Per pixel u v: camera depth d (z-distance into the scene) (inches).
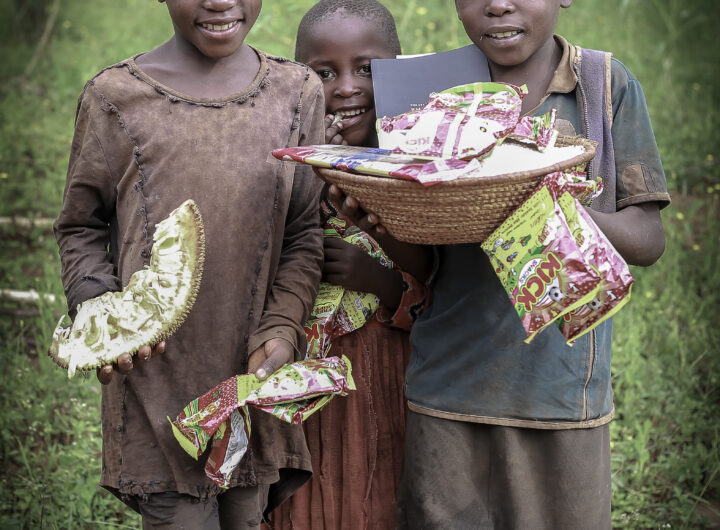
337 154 89.3
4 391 163.3
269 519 115.6
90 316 90.5
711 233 214.5
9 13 372.5
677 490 142.3
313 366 94.8
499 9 95.7
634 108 101.0
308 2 250.5
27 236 225.9
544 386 100.3
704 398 164.1
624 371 166.6
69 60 333.7
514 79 102.1
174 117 95.7
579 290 80.7
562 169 83.2
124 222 97.0
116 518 135.6
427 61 103.7
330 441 113.7
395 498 116.1
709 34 329.7
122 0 401.7
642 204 100.3
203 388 96.6
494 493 103.5
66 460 142.5
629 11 340.5
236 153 96.3
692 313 187.8
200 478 96.4
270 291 100.3
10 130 270.4
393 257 104.0
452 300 104.3
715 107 283.7
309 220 104.0
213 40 94.1
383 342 115.1
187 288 88.9
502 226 83.9
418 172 80.6
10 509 134.6
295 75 101.3
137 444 96.1
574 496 101.4
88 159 96.9
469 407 102.4
